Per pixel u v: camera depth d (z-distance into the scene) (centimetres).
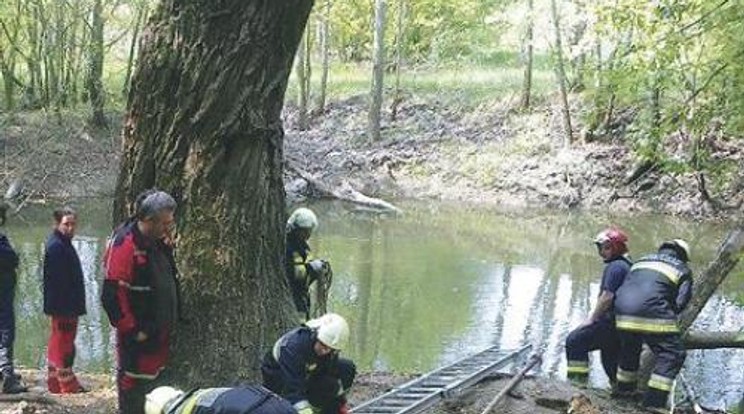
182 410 412
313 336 496
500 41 3269
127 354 559
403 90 3212
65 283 754
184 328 631
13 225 2034
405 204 2539
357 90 3400
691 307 825
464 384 756
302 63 3091
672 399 727
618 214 2334
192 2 604
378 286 1502
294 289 712
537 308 1354
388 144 2884
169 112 621
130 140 637
